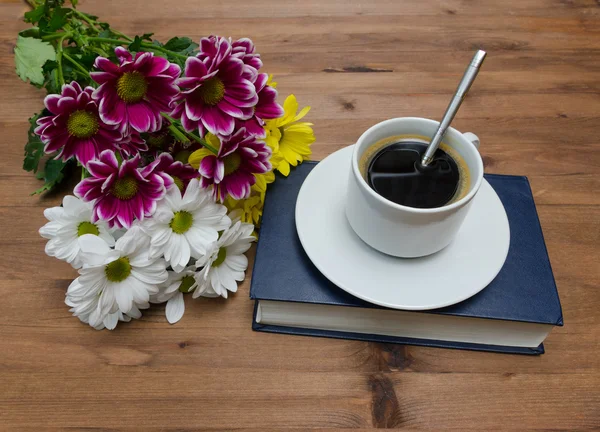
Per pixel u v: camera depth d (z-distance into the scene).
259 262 0.49
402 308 0.44
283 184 0.54
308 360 0.48
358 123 0.62
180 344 0.49
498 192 0.53
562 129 0.62
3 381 0.47
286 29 0.71
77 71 0.50
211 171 0.46
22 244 0.54
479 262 0.47
